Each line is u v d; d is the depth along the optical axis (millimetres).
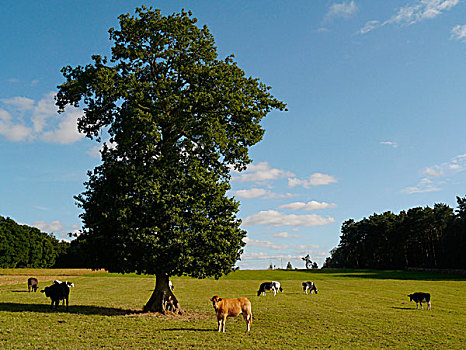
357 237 132625
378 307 32844
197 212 23359
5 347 15266
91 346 16109
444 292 48156
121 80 24844
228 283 64375
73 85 24969
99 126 27031
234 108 25531
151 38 26078
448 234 104188
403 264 119875
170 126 25953
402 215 126875
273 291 48562
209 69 25812
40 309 25406
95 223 23266
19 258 126250
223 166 26453
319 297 41250
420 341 19391
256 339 18734
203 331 20156
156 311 25688
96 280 67625
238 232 25281
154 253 22391
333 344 18234
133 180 23188
